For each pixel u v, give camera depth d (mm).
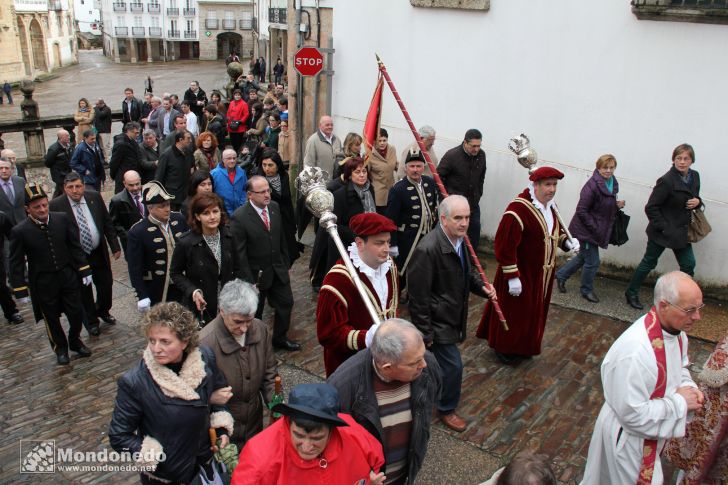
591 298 6859
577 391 5160
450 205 4203
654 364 3113
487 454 4340
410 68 8703
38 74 49906
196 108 19641
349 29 9195
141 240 5164
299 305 6875
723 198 6730
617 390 3164
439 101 8516
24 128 15180
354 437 2650
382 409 3000
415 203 6402
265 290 5645
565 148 7617
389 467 3068
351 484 2578
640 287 7293
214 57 71125
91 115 15695
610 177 6609
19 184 7809
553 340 6031
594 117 7348
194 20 69812
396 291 3859
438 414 4746
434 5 8195
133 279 5227
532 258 5219
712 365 3312
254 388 3613
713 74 6559
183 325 2957
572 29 7293
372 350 2867
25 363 5812
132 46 69250
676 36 6668
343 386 2945
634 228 7309
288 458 2484
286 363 5613
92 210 6172
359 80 9289
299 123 9961
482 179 7574
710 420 3375
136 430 3049
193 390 2994
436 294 4395
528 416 4801
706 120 6680
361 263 3713
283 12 38656
